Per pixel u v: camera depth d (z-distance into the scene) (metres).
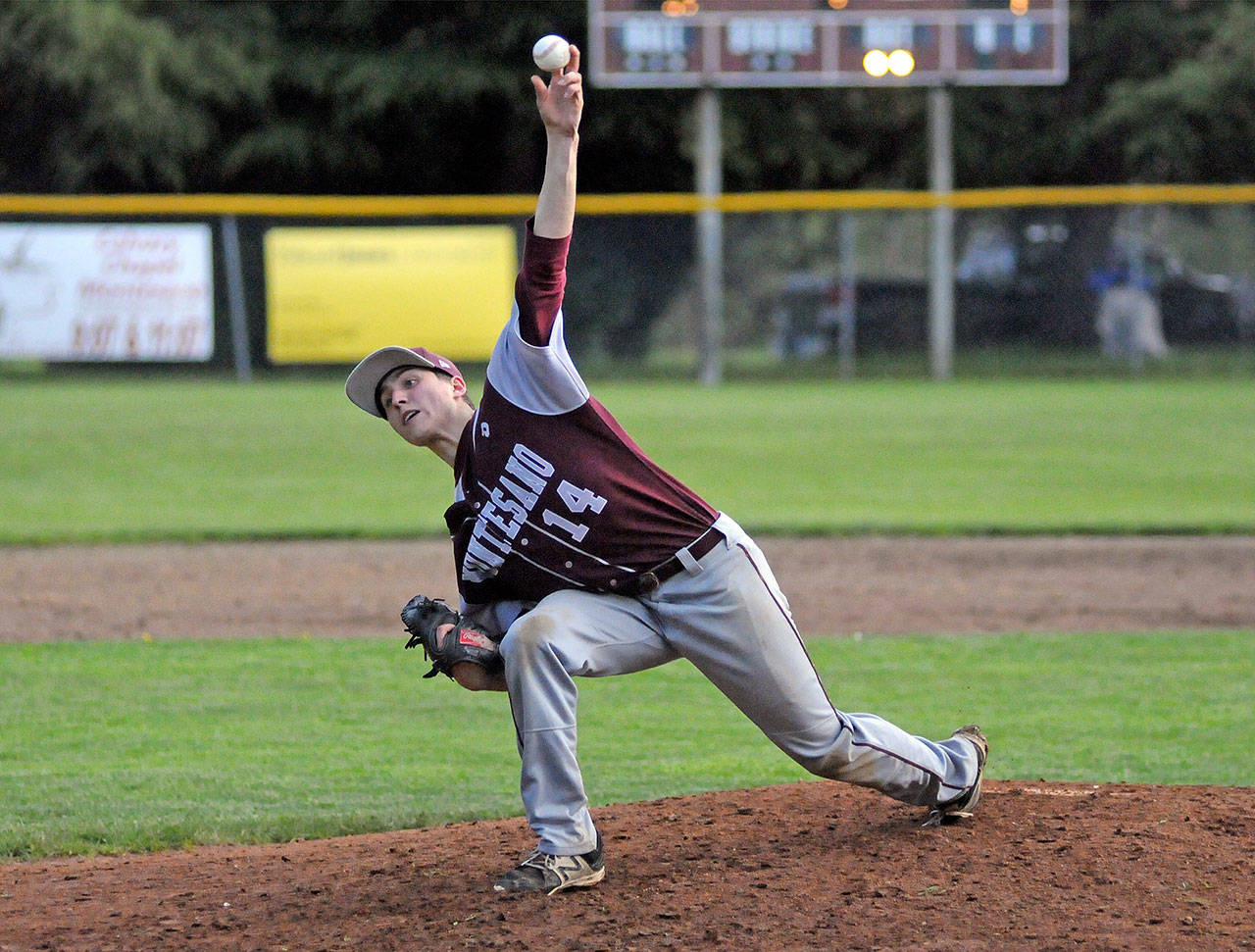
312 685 25.14
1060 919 13.08
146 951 13.09
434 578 34.69
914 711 23.12
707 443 57.31
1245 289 82.69
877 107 98.00
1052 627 29.53
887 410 67.94
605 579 13.77
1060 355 83.44
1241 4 95.81
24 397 71.25
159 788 19.41
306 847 16.56
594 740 21.78
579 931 13.03
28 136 91.81
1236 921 13.01
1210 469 51.00
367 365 14.36
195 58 90.62
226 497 46.41
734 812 16.81
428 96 95.44
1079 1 100.75
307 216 91.12
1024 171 103.62
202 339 78.06
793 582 34.16
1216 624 29.86
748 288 84.31
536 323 13.20
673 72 75.44
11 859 16.50
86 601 32.12
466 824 17.42
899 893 13.73
